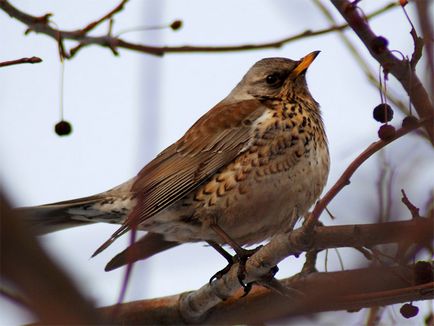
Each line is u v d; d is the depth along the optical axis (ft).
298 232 28.12
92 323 12.99
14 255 12.55
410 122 24.02
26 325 18.25
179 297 38.47
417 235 23.34
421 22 20.93
